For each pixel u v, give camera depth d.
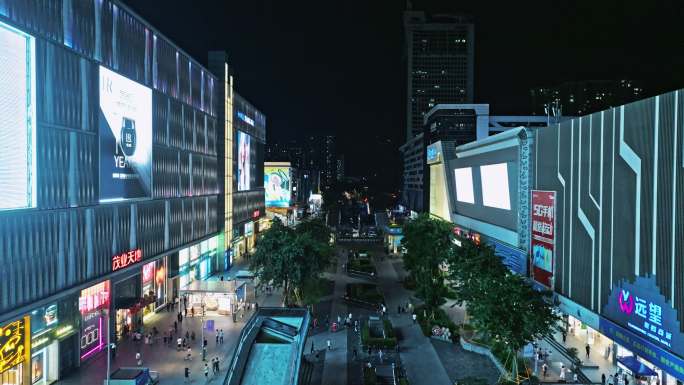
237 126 133.62
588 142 59.44
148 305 80.44
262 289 97.12
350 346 70.12
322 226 129.62
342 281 114.69
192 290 81.88
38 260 50.59
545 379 56.03
